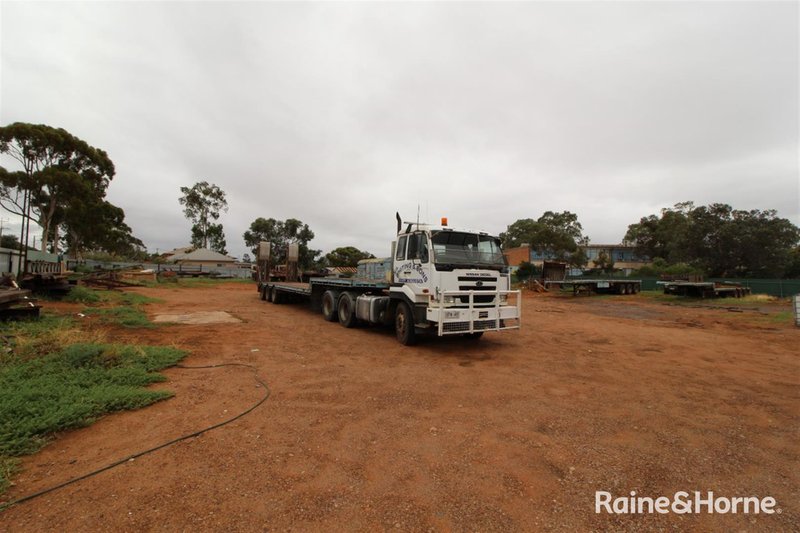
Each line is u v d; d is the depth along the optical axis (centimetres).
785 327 1285
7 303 855
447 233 835
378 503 281
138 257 7325
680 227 3856
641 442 396
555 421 447
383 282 1023
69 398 438
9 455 330
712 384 612
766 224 3142
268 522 256
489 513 273
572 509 281
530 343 951
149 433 388
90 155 3150
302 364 679
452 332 781
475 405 496
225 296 2238
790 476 335
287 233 5962
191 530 246
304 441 380
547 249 4547
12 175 2762
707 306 2072
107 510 264
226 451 354
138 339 827
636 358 799
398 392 540
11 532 240
